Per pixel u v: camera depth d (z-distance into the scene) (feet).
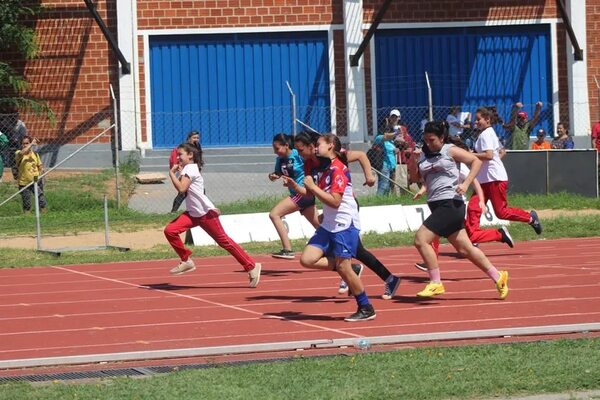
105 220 138.72
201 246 137.69
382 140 175.52
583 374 58.49
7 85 218.59
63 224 157.48
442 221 87.20
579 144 230.89
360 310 80.23
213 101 225.15
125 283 108.17
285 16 224.94
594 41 232.32
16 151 180.75
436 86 229.04
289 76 225.56
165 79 223.71
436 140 86.12
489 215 147.95
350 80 224.53
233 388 57.21
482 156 114.42
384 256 125.18
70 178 198.49
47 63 222.07
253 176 212.64
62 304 95.09
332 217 78.84
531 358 62.85
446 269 110.63
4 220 163.53
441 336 71.92
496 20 229.86
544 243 135.23
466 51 229.66
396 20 227.61
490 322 78.18
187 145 101.45
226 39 225.15
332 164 78.64
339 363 62.75
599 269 108.37
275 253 124.88
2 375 65.05
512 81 231.71
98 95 222.07
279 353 69.00
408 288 97.09
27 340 77.36
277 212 114.83
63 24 222.07
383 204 162.40
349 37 224.94
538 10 231.09
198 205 101.60
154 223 158.81
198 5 223.71
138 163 216.95
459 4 228.84
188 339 75.20
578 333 73.20
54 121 220.64
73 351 72.28
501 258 120.26
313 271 112.37
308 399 54.54
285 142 111.34
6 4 214.48
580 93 231.09
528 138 193.36
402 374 59.62
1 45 216.74
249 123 224.53
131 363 67.67
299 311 85.97
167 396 55.83
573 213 159.63
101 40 222.69
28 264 126.00
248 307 89.10
